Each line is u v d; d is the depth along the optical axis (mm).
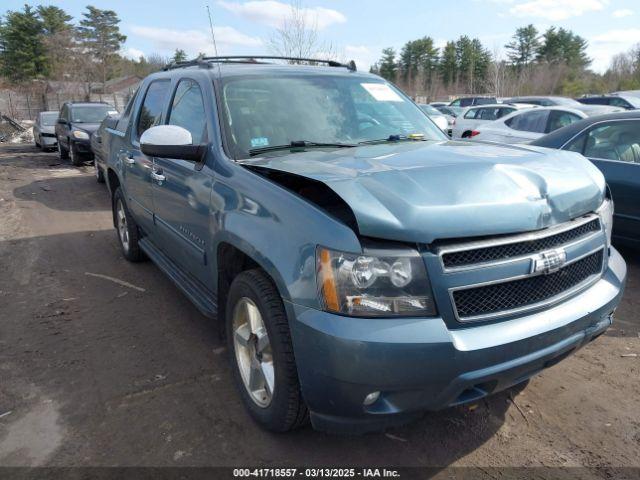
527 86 44938
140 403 3211
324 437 2877
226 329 3195
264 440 2855
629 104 19609
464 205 2369
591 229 2875
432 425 2992
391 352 2197
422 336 2219
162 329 4215
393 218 2271
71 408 3168
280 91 3762
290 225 2504
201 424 2998
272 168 2828
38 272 5598
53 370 3600
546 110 10117
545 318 2498
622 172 5422
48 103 45281
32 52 59844
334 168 2734
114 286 5156
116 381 3457
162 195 4145
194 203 3467
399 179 2523
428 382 2256
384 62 74125
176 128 3371
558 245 2605
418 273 2271
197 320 4383
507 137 10422
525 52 70188
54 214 8469
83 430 2961
